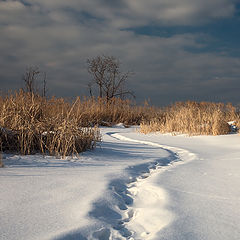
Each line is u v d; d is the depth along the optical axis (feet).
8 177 10.93
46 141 17.25
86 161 15.02
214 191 9.55
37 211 7.55
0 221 6.88
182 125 35.88
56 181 10.61
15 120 17.89
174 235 6.17
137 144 24.86
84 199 8.60
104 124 47.62
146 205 8.66
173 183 10.73
